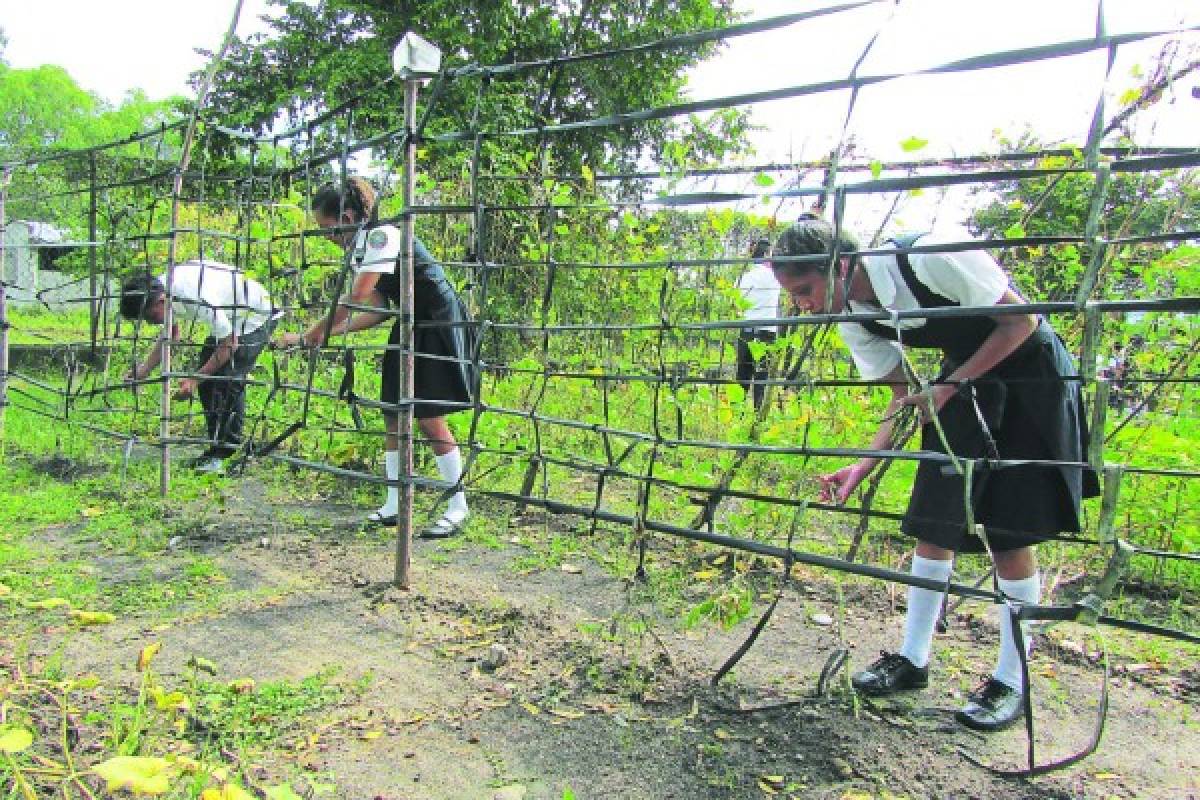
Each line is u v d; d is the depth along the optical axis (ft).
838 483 10.05
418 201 20.21
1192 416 12.91
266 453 12.71
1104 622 6.27
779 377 12.95
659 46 7.49
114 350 24.89
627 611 9.71
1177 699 9.01
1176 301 5.59
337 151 12.23
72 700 7.76
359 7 51.34
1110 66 5.54
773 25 6.61
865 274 7.73
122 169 21.91
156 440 14.97
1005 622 8.20
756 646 9.93
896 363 8.98
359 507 15.43
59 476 16.98
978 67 5.96
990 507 7.98
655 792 6.86
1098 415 6.07
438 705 8.11
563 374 9.32
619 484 17.35
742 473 13.23
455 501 13.82
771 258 7.41
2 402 18.29
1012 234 12.23
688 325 7.92
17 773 5.50
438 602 10.71
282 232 17.65
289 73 55.57
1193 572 12.64
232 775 6.60
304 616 10.20
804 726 7.97
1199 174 11.80
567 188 18.76
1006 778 7.23
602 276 20.04
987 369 7.45
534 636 9.73
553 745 7.50
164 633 9.57
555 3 50.44
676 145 13.19
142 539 12.94
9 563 11.74
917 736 7.91
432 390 13.25
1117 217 13.01
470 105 39.19
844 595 11.79
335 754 7.18
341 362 19.51
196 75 56.95
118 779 4.77
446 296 13.20
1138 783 7.25
